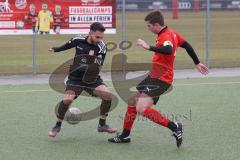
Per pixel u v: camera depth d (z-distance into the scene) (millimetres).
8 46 79875
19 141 27328
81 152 25344
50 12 50656
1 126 30641
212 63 60562
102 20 51656
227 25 120562
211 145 26672
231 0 168500
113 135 28703
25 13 50094
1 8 49344
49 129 29969
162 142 27250
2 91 42562
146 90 25703
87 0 51125
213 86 45500
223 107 36531
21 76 51031
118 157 24562
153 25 24844
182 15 154375
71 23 51188
